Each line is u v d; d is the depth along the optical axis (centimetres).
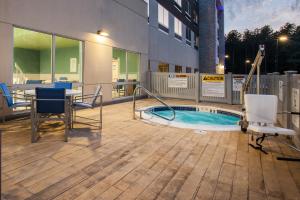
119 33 923
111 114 664
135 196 212
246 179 254
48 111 378
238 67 5156
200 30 2442
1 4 490
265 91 871
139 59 1104
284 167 291
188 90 1073
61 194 212
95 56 792
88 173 260
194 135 443
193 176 259
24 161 289
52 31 615
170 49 1568
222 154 337
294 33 4869
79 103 498
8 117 527
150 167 282
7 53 509
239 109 810
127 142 387
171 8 1574
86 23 741
